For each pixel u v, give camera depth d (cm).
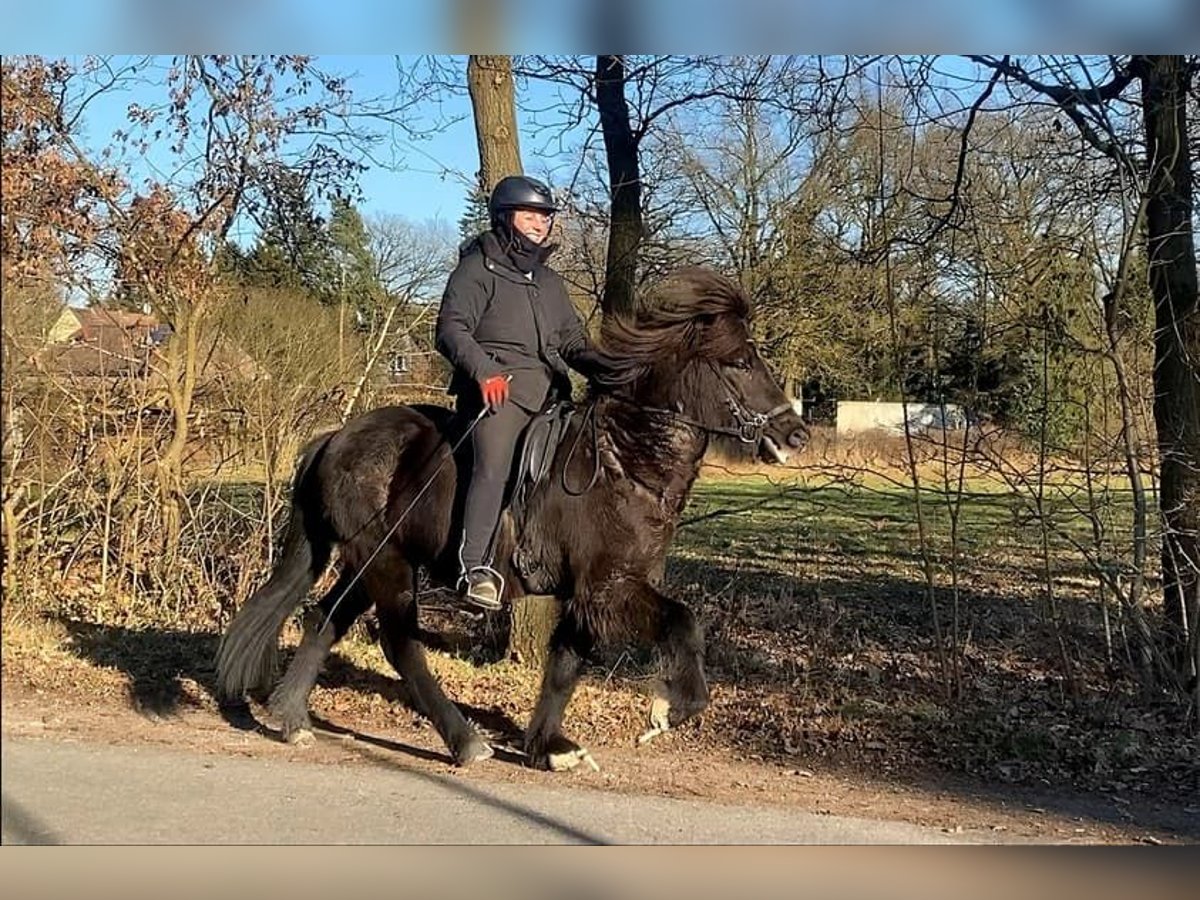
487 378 559
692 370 579
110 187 952
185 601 951
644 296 609
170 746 607
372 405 1027
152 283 966
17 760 557
